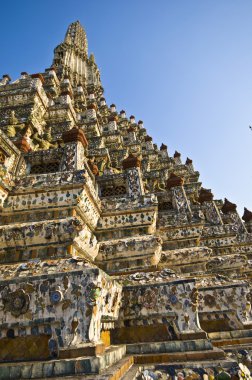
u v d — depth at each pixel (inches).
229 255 422.3
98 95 1159.6
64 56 1230.9
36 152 272.2
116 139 674.8
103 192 319.3
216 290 221.6
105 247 251.9
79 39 1565.0
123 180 320.2
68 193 226.2
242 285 220.7
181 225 385.1
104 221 277.3
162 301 169.8
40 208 222.1
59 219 198.7
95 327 116.3
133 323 168.1
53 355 110.7
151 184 559.5
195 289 169.8
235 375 122.6
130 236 271.0
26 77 523.8
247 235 518.3
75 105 751.1
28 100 446.9
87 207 241.3
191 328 159.9
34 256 188.5
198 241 383.2
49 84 641.0
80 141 277.9
